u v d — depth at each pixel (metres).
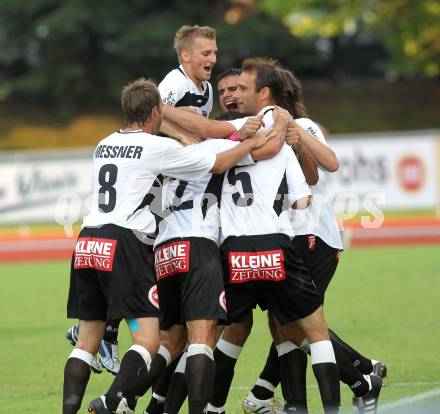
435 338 35.88
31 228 85.06
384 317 40.72
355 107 140.62
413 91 143.88
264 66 24.05
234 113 24.23
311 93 143.38
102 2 133.12
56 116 136.38
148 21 134.00
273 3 132.88
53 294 50.56
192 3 136.50
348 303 44.78
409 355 32.81
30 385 29.72
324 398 22.30
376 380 24.39
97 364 26.39
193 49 26.25
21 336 38.69
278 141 22.72
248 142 22.70
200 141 23.56
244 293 22.88
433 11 129.25
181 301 22.61
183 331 23.36
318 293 22.88
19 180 78.69
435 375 29.48
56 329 40.25
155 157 22.36
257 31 134.75
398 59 137.50
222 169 22.53
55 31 132.25
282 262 22.31
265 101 24.02
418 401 25.92
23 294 50.78
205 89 27.03
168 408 23.11
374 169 79.50
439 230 73.12
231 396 27.64
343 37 147.38
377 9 132.12
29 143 131.00
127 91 22.98
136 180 22.38
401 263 59.69
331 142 79.25
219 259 22.58
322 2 132.25
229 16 142.25
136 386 21.59
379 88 144.62
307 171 23.72
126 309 22.06
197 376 21.56
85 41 136.38
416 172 80.00
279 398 27.00
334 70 147.38
